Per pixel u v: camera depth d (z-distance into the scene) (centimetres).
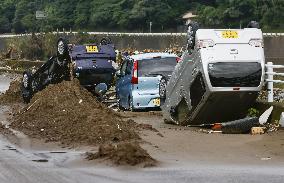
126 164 2269
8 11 18575
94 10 16100
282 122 3231
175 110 3678
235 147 2709
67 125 3117
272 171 2158
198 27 3397
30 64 10156
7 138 3045
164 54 4578
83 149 2673
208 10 13400
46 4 17500
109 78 4994
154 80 4438
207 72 3266
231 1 12781
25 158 2467
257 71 3303
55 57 4925
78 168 2225
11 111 4384
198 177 2047
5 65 10338
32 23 17175
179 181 1983
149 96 4419
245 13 12700
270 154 2527
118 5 15788
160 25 14775
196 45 3338
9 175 2109
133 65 4488
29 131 3241
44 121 3359
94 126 2944
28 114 3581
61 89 3659
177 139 2958
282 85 4850
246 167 2242
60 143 2853
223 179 2014
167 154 2533
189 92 3475
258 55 3316
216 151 2612
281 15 12481
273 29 12369
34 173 2138
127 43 13938
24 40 11625
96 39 11050
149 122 3834
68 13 16550
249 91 3309
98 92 4988
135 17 15025
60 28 16400
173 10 14738
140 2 15038
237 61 3281
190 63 3441
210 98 3309
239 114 3494
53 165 2294
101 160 2348
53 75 4919
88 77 4916
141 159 2305
